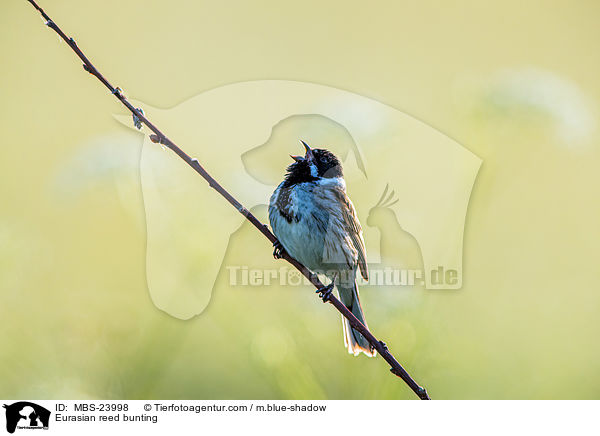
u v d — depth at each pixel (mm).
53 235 11875
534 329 12391
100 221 11812
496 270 12688
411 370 9820
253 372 10914
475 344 11633
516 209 12969
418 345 9797
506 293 12609
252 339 10602
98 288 11398
